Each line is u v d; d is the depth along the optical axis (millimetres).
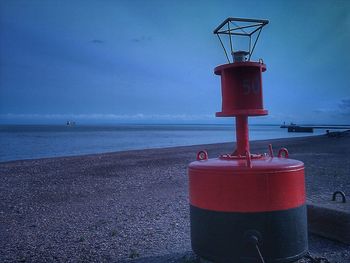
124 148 36594
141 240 5637
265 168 3377
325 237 4934
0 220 7578
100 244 5547
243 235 3369
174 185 11414
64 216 7723
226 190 3428
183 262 4457
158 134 92125
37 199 9953
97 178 13797
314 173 12375
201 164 3703
